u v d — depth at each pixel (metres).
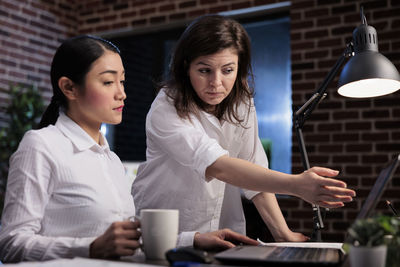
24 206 0.99
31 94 4.08
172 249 0.88
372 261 0.72
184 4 4.24
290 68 3.78
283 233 1.52
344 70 1.36
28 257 0.95
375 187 0.94
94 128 1.18
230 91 1.51
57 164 1.05
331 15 3.56
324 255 0.91
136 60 5.32
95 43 1.13
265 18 4.06
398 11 3.34
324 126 3.49
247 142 1.65
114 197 1.13
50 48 4.58
